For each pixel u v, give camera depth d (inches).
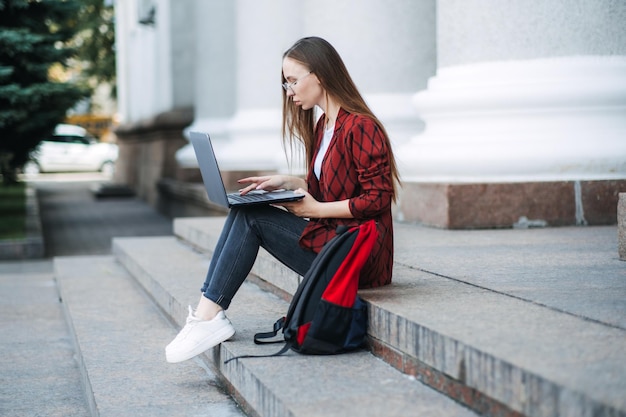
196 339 163.8
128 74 1170.6
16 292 350.6
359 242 151.1
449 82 295.6
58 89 556.1
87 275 339.3
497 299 150.9
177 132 759.1
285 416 123.6
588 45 276.8
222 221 368.5
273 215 161.9
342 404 123.4
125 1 1179.3
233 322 185.6
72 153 1589.6
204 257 314.2
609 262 193.9
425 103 303.9
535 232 263.9
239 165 487.5
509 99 279.9
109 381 176.6
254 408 141.6
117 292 295.9
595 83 274.7
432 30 366.3
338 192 160.9
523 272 181.8
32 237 488.4
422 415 117.6
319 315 149.5
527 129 282.0
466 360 117.3
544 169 278.1
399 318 139.3
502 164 279.1
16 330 273.4
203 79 621.3
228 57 609.0
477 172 282.8
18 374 217.8
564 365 104.7
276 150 479.5
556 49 278.4
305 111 167.9
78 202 893.2
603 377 99.1
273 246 162.2
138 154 959.0
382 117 362.0
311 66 160.4
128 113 1175.0
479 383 114.1
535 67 280.1
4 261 466.3
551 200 278.1
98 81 1363.2
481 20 285.9
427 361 129.5
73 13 593.3
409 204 302.0
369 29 364.5
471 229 276.2
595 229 269.4
